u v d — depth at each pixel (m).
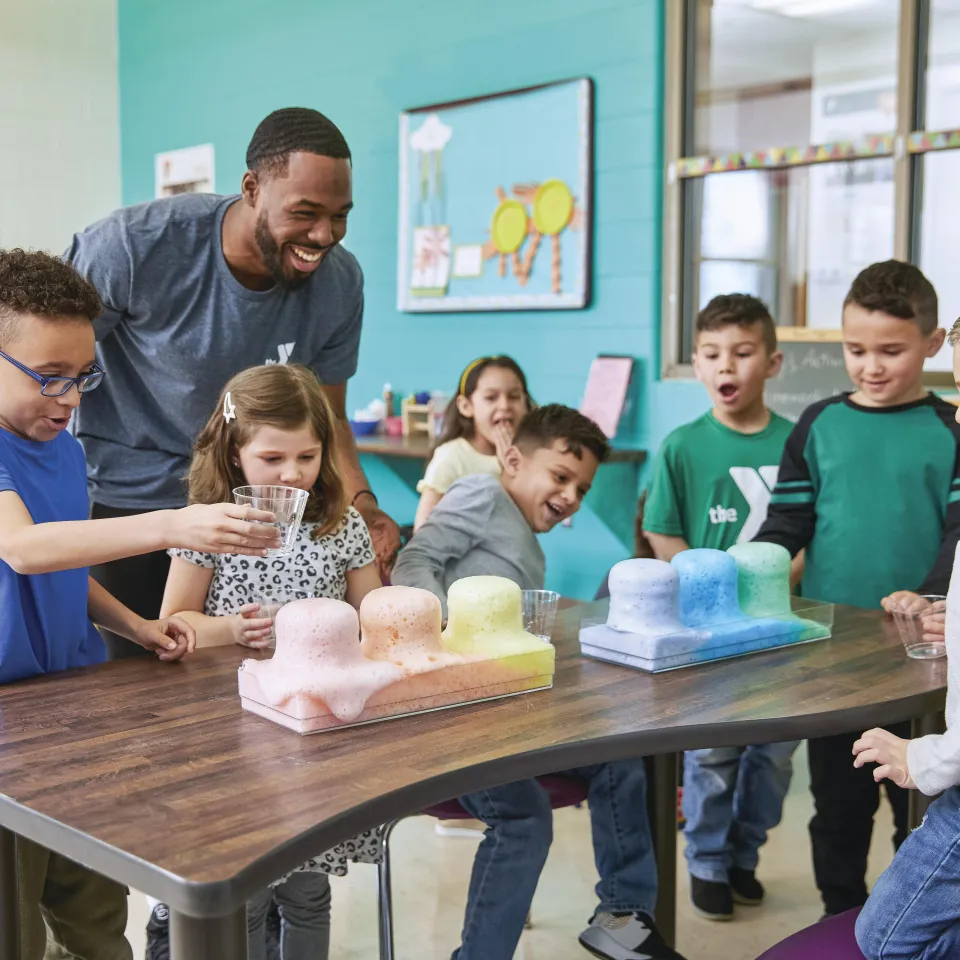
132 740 1.34
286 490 1.56
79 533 1.49
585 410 4.05
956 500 2.29
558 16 4.12
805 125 3.61
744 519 2.89
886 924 1.33
